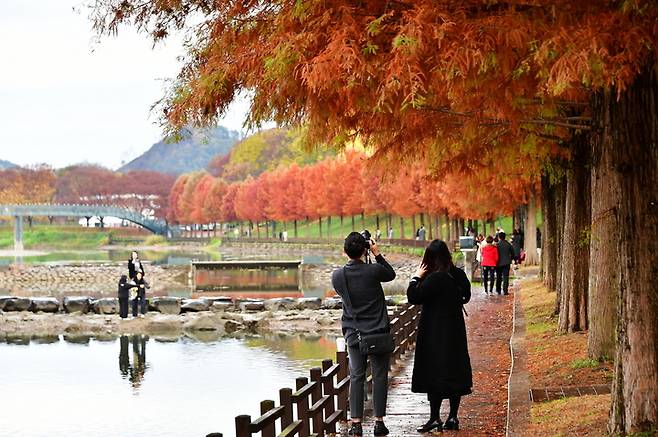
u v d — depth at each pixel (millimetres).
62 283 65188
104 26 9883
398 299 38156
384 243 88500
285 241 119312
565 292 18828
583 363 14422
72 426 16328
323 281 58844
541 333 19188
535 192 38344
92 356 24969
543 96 8992
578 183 18438
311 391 10797
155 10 9789
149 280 60062
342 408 12758
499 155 14742
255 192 146250
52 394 19422
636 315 9141
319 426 11039
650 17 7078
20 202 194125
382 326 10867
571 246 18688
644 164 9000
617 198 9219
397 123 10648
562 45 7059
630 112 8961
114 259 105250
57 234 161750
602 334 14531
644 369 9102
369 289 10875
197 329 31625
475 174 15602
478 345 19797
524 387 13070
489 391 14461
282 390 9969
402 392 14570
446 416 12617
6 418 17078
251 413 16984
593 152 9969
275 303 35281
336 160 106562
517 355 16312
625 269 9211
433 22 7492
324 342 27422
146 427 16156
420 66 7562
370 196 92500
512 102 8828
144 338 29250
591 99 10102
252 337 29094
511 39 7367
